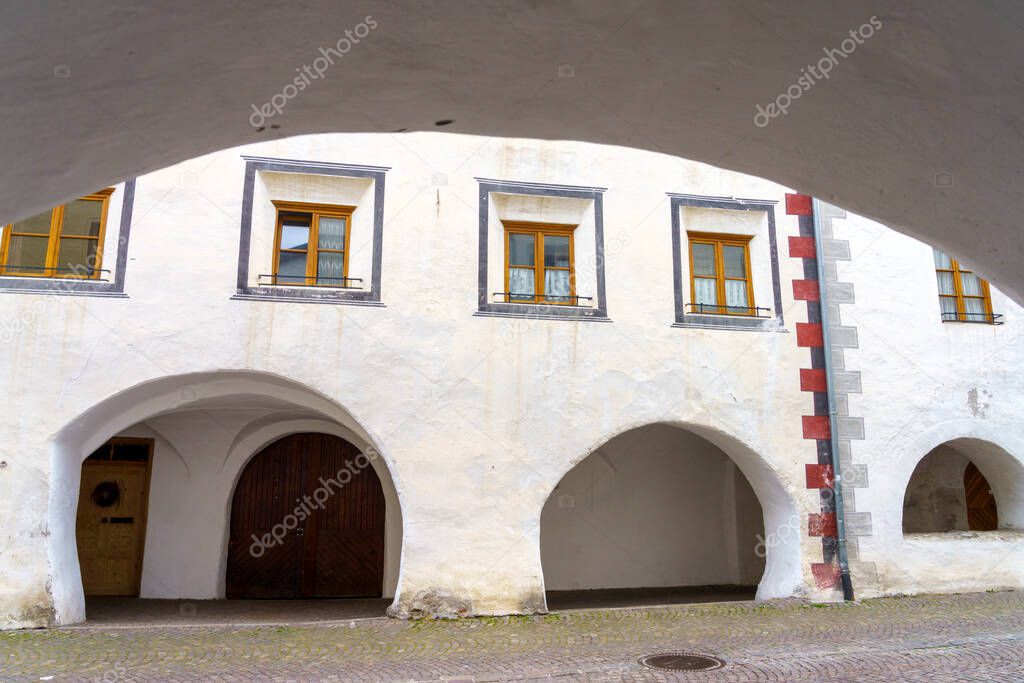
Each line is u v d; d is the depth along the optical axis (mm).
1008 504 11680
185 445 11586
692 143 3506
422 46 2734
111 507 11711
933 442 11000
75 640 7934
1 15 2107
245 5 2357
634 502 13086
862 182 3447
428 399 9578
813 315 11008
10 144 2654
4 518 8406
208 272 9359
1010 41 2303
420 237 9969
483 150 10391
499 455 9633
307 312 9500
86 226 9352
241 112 3029
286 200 9875
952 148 2939
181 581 11398
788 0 2395
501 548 9430
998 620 9117
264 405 10805
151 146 3049
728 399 10469
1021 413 11398
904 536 10773
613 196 10680
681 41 2713
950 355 11312
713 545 13305
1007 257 3486
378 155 10109
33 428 8648
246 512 11969
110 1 2164
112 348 8969
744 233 11148
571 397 9961
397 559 11820
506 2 2480
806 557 10312
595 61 2877
